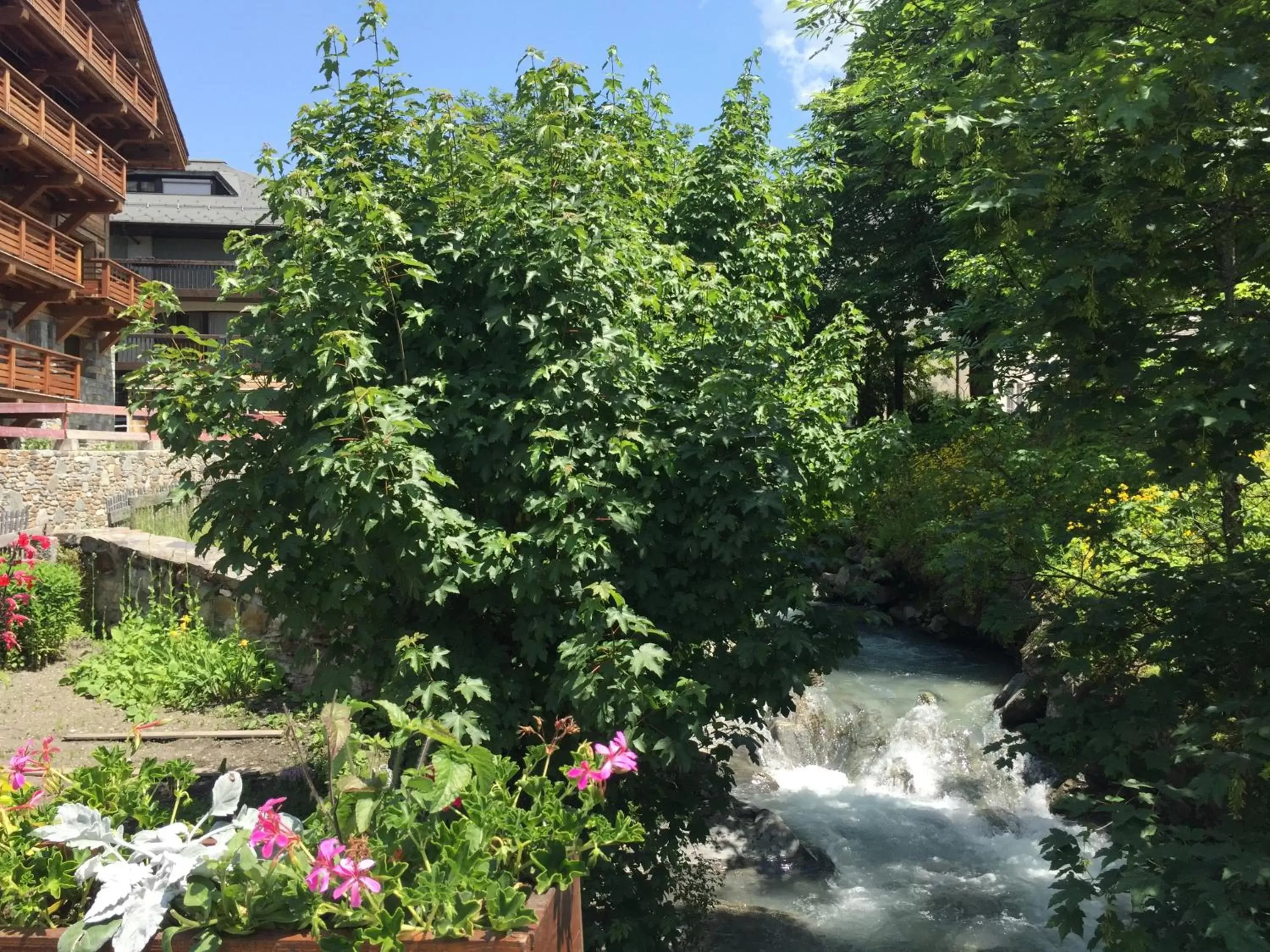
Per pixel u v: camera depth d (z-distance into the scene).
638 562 4.75
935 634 12.33
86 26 18.92
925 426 13.62
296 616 4.61
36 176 18.45
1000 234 4.17
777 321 7.63
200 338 4.56
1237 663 4.16
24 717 7.68
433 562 4.11
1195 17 3.89
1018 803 7.75
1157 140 3.81
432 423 4.45
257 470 4.42
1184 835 3.62
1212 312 4.07
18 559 9.28
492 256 4.51
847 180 18.06
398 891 2.10
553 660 4.64
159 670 8.34
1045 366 4.55
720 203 7.62
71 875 2.28
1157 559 4.86
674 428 4.84
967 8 4.72
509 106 5.78
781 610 4.63
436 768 2.33
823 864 6.79
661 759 4.28
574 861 2.31
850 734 9.05
